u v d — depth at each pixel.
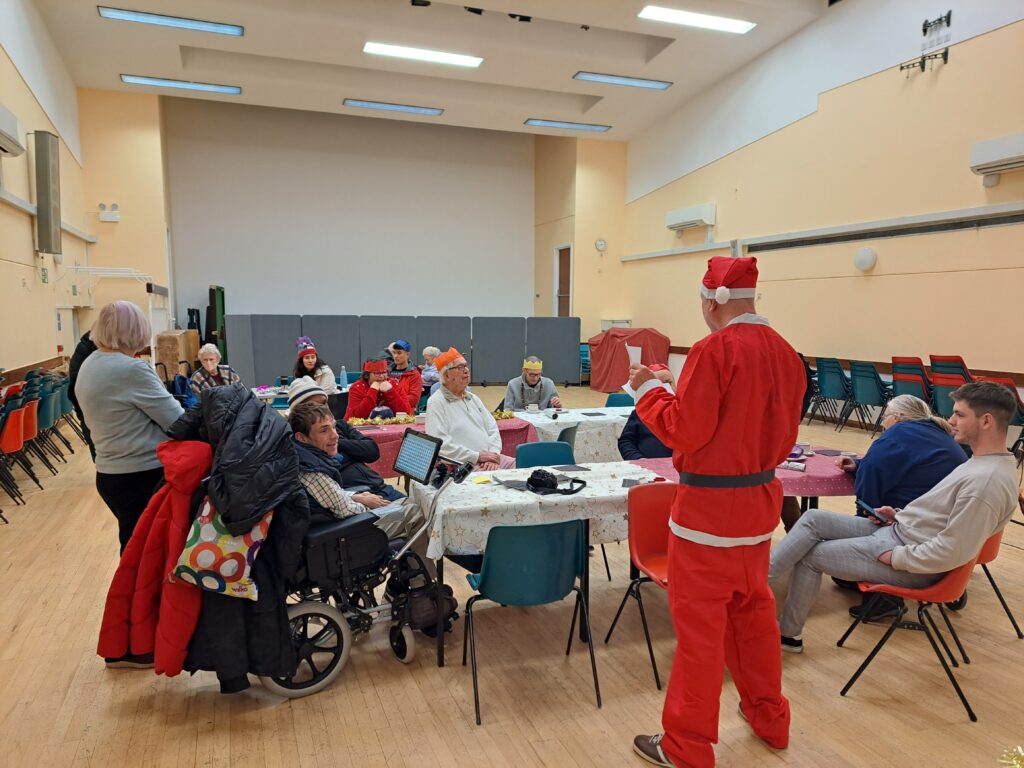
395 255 13.02
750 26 7.80
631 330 10.83
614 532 2.57
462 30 8.04
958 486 2.15
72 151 8.84
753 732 2.04
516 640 2.66
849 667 2.44
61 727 2.06
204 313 11.86
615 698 2.25
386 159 12.81
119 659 2.37
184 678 2.37
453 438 3.47
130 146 9.93
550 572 2.19
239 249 12.02
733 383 1.65
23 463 4.88
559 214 12.96
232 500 1.93
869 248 7.12
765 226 8.74
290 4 7.36
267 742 2.00
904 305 6.76
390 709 2.18
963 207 6.08
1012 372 5.76
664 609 2.95
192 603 2.04
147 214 10.05
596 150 12.41
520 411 4.81
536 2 7.13
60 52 8.22
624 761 1.92
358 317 11.58
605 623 2.82
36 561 3.45
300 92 9.89
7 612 2.86
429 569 2.61
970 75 5.95
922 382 5.93
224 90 9.82
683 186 10.64
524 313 13.97
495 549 2.13
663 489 2.47
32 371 5.59
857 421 7.48
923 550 2.14
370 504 2.42
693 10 7.34
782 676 2.37
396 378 5.48
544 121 11.32
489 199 13.58
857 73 7.14
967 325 6.12
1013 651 2.54
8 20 5.78
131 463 2.31
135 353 2.38
